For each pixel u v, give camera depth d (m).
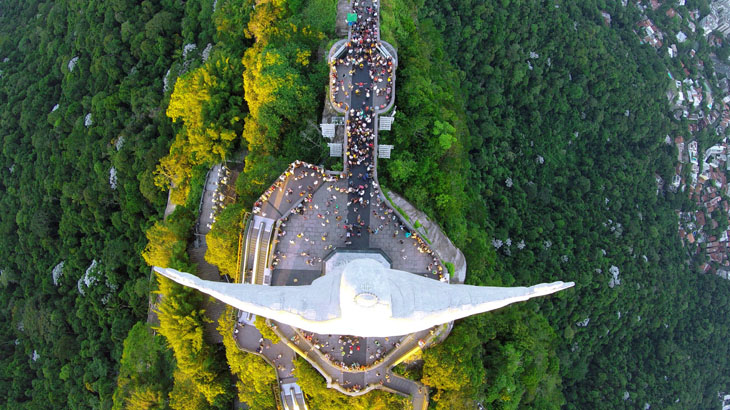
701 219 164.62
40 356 109.75
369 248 75.12
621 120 147.25
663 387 141.12
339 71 80.94
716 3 190.00
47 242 112.88
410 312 51.53
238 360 77.50
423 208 79.69
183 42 108.56
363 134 78.19
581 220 130.00
